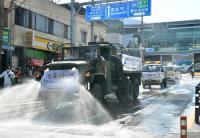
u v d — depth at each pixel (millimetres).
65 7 40094
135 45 60844
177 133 10273
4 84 22656
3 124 11641
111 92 17375
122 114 14203
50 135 9828
